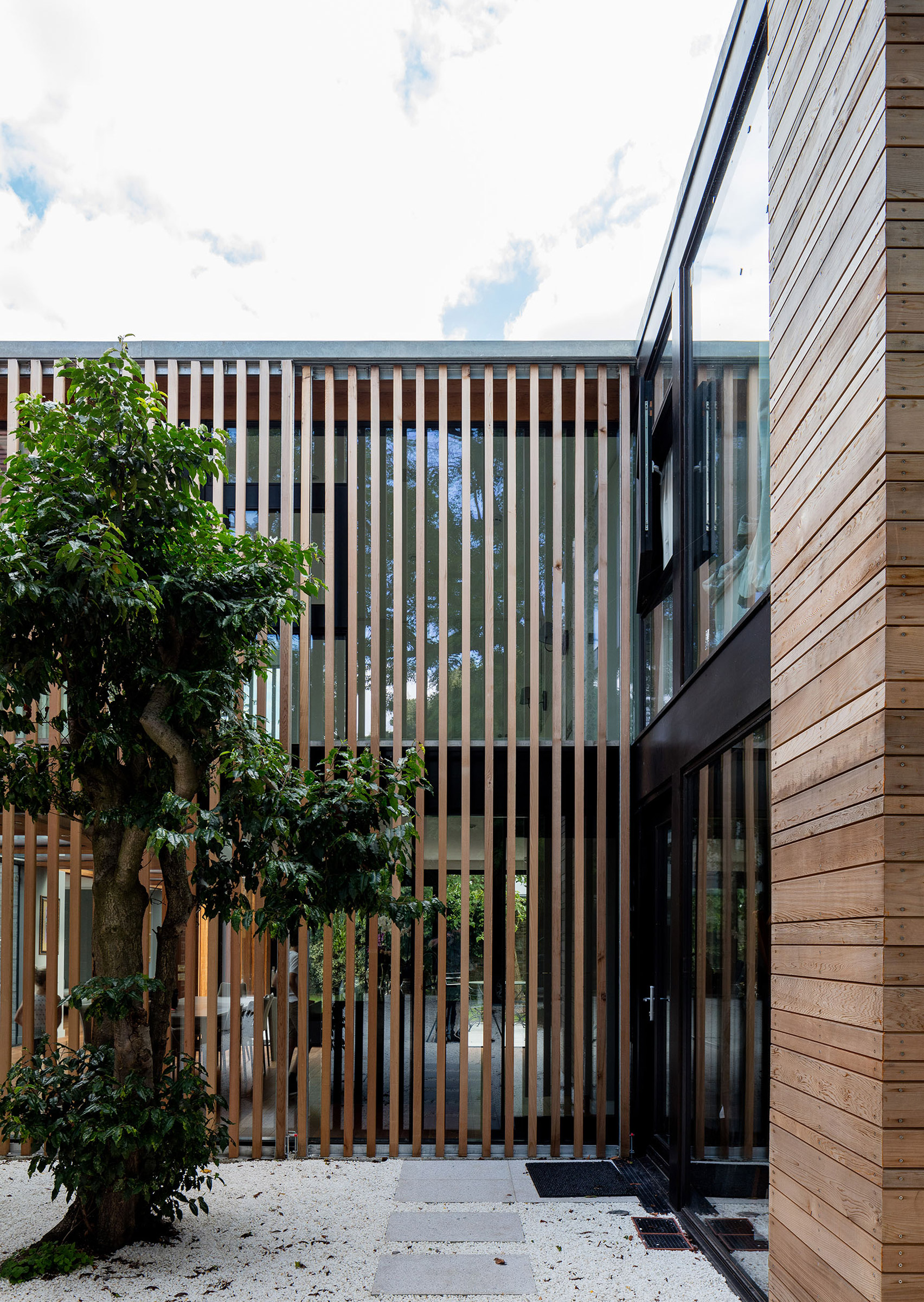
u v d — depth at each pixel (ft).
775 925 10.32
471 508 23.82
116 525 14.40
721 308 16.19
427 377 23.41
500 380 23.53
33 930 21.83
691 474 18.53
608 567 24.17
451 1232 16.48
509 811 22.40
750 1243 13.21
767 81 13.71
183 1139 15.10
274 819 15.70
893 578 7.55
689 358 18.67
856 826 8.00
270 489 23.40
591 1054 22.34
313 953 22.44
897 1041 7.28
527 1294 13.87
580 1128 21.49
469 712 22.53
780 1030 10.02
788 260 10.51
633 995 22.38
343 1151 21.57
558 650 22.84
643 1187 19.08
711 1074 15.52
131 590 14.07
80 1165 14.37
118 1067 15.08
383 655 23.21
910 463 7.57
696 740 16.60
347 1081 21.59
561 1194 18.66
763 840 12.83
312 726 23.18
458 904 22.70
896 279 7.64
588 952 22.67
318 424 24.40
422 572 22.76
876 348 7.82
